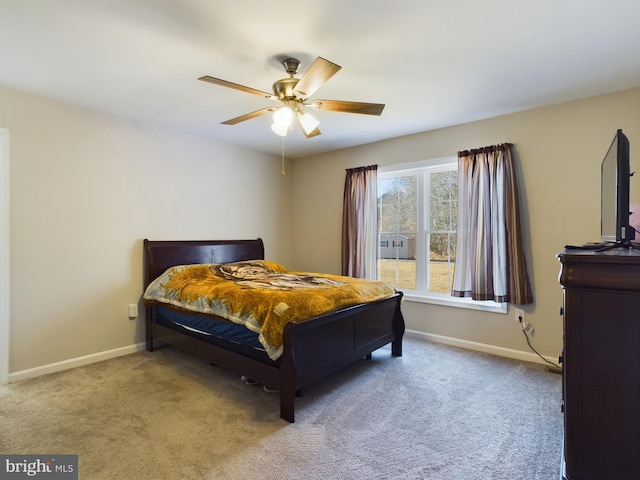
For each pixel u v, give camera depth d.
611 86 2.82
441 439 2.09
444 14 1.89
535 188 3.31
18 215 2.90
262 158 5.04
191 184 4.17
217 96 3.04
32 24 1.97
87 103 3.19
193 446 2.01
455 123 3.74
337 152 4.90
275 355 2.30
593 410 1.00
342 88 2.86
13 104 2.88
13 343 2.88
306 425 2.24
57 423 2.24
